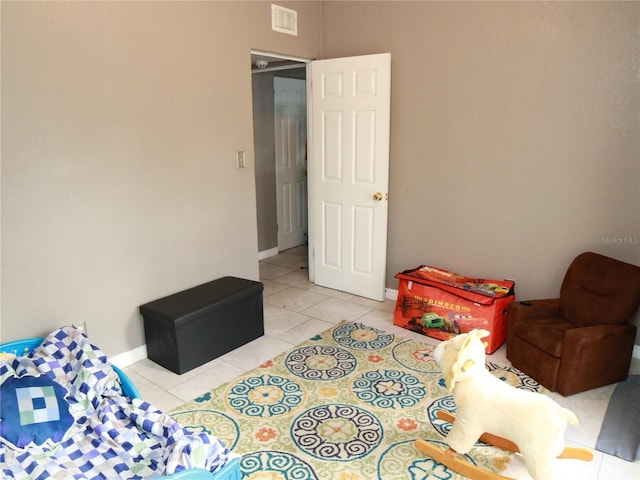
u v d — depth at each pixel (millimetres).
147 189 2869
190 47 2973
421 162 3605
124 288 2836
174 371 2814
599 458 2062
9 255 2340
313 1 3826
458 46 3258
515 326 2787
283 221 5535
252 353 3051
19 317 2418
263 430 2268
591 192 2906
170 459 1737
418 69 3475
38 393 2004
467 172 3391
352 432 2252
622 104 2717
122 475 1775
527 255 3232
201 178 3178
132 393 2172
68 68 2424
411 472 1991
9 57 2217
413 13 3420
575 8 2781
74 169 2518
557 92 2922
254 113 4855
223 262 3432
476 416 1916
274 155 5211
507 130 3156
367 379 2719
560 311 2879
